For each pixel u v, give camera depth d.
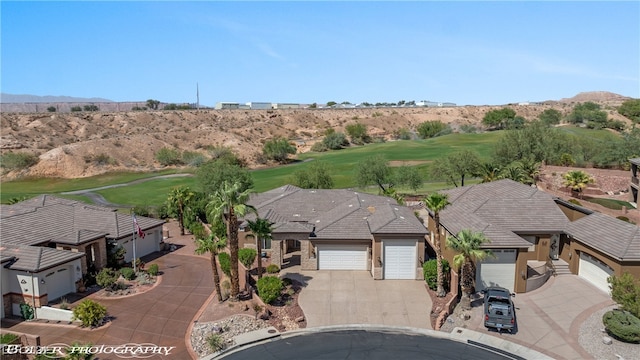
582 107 168.88
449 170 65.12
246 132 146.50
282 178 90.88
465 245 27.34
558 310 28.52
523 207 37.91
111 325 27.27
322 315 28.16
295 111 180.38
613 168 69.81
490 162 69.62
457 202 42.81
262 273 34.47
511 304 26.34
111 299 31.16
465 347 24.33
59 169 100.62
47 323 27.89
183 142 128.25
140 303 30.45
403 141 136.75
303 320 27.47
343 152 127.25
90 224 39.00
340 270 35.88
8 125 120.94
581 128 131.38
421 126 157.75
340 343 24.84
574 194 57.16
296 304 29.59
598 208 50.78
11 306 29.27
